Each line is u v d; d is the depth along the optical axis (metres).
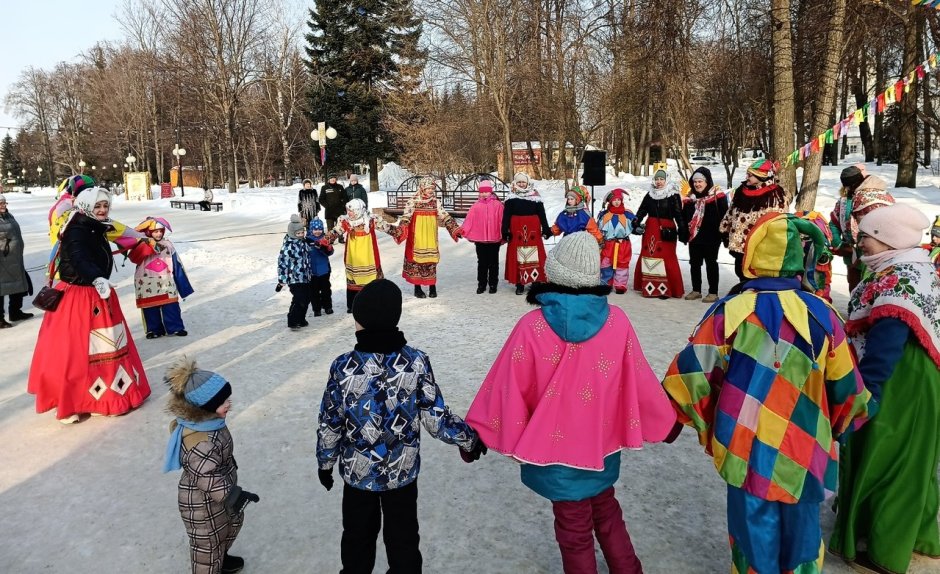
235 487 2.81
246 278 11.13
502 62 26.14
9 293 8.05
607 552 2.60
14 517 3.55
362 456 2.50
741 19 19.72
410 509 2.60
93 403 4.87
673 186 8.61
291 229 7.39
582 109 26.41
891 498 2.64
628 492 3.59
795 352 2.27
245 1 38.81
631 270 11.11
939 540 2.79
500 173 35.75
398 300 2.54
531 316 2.51
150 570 3.04
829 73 13.91
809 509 2.34
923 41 20.47
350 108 37.28
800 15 18.42
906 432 2.60
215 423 2.76
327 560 3.06
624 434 2.44
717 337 2.40
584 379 2.40
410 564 2.58
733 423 2.33
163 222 7.19
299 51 45.34
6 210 8.08
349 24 36.53
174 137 59.31
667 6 14.77
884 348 2.55
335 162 37.41
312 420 4.77
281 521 3.42
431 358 6.14
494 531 3.25
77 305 4.80
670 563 2.91
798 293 2.35
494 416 2.50
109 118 60.94
